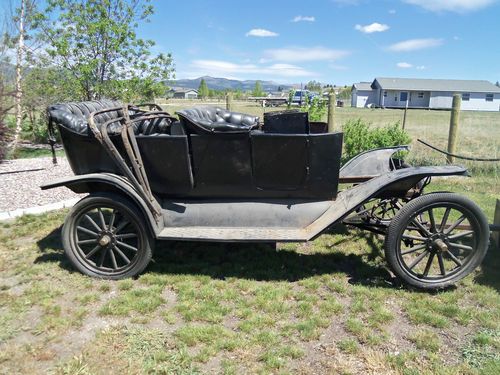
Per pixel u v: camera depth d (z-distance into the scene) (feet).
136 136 11.19
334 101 26.00
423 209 10.66
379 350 8.73
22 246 13.98
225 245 14.15
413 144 34.68
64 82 34.19
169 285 11.50
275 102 68.69
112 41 33.91
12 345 8.80
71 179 11.10
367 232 15.31
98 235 11.65
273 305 10.32
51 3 33.68
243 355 8.48
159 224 11.46
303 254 13.51
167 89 37.14
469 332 9.39
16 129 33.65
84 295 10.80
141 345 8.77
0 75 32.63
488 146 35.45
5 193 20.58
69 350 8.68
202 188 11.72
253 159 11.19
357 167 13.61
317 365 8.24
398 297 10.88
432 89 162.71
